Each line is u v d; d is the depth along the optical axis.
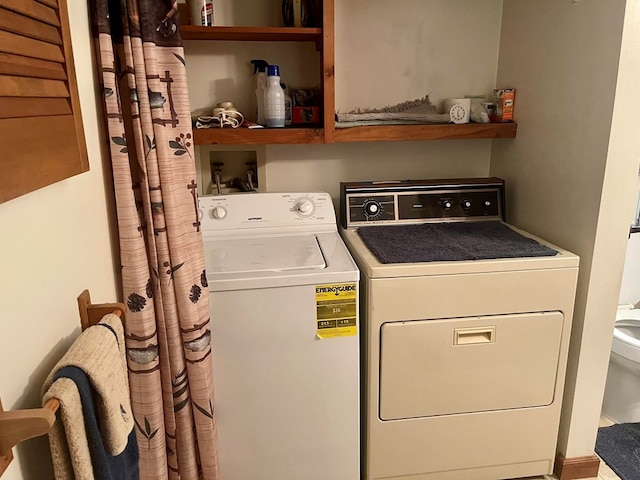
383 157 2.19
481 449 1.77
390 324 1.60
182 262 1.35
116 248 1.29
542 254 1.63
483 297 1.61
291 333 1.55
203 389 1.46
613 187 1.54
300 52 2.00
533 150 1.90
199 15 1.74
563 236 1.74
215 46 1.96
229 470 1.66
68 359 0.82
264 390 1.59
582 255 1.65
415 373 1.65
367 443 1.73
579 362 1.72
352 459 1.72
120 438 0.87
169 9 1.25
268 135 1.79
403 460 1.75
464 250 1.67
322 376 1.61
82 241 1.07
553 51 1.75
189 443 1.49
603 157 1.53
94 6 1.12
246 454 1.65
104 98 1.16
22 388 0.80
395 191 2.01
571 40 1.65
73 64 0.93
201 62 1.98
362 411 1.76
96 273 1.15
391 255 1.62
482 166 2.28
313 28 1.75
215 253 1.70
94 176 1.15
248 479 1.68
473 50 2.12
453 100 2.01
